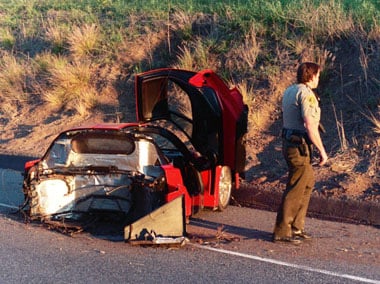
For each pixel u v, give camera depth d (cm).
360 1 1577
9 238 862
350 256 792
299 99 827
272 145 1252
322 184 1061
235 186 1095
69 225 914
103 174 906
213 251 809
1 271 729
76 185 925
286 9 1608
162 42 1717
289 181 847
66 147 922
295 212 853
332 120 1268
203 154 1006
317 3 1593
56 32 1916
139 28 1819
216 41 1597
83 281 696
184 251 809
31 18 2195
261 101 1371
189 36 1672
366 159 1115
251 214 1016
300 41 1472
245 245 838
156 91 1067
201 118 1042
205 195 990
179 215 837
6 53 1983
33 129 1577
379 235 899
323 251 812
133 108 1570
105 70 1702
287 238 845
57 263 758
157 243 821
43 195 933
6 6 2380
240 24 1609
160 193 871
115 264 754
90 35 1823
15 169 1410
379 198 998
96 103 1612
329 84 1360
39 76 1802
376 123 1172
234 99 1061
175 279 703
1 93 1788
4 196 1127
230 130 1041
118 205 911
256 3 1692
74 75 1686
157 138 970
